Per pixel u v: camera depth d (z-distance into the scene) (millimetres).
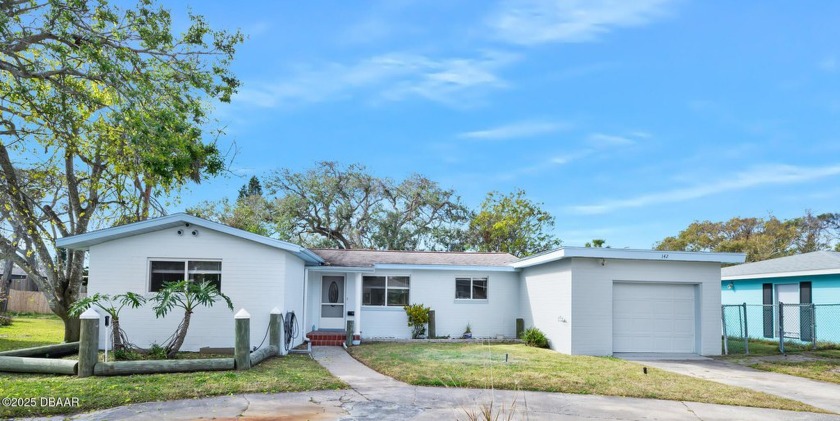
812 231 39562
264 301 15500
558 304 17516
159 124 13969
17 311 33812
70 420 8055
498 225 38688
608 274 16781
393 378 11961
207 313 15297
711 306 16938
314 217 40781
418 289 21250
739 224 41344
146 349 14531
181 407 8852
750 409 9633
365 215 41469
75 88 15352
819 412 9492
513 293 21828
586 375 12234
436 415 8664
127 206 19719
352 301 20875
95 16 13852
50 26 13398
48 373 11086
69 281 17641
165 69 15703
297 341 17734
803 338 20047
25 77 13414
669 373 13023
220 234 15516
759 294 22562
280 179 40094
